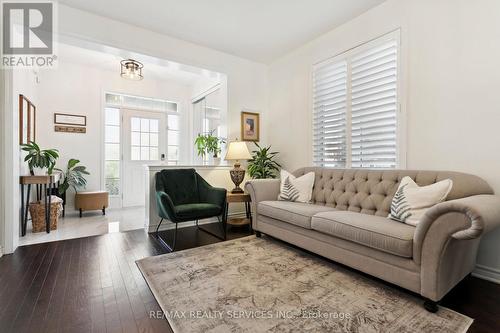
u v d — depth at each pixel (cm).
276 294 176
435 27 234
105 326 143
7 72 248
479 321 147
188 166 369
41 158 353
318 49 354
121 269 218
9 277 202
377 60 282
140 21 315
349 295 174
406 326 142
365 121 294
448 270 158
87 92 479
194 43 372
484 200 159
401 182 219
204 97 543
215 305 162
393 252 169
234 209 415
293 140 395
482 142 207
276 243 285
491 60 203
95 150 487
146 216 344
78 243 287
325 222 213
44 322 146
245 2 279
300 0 275
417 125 247
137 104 538
